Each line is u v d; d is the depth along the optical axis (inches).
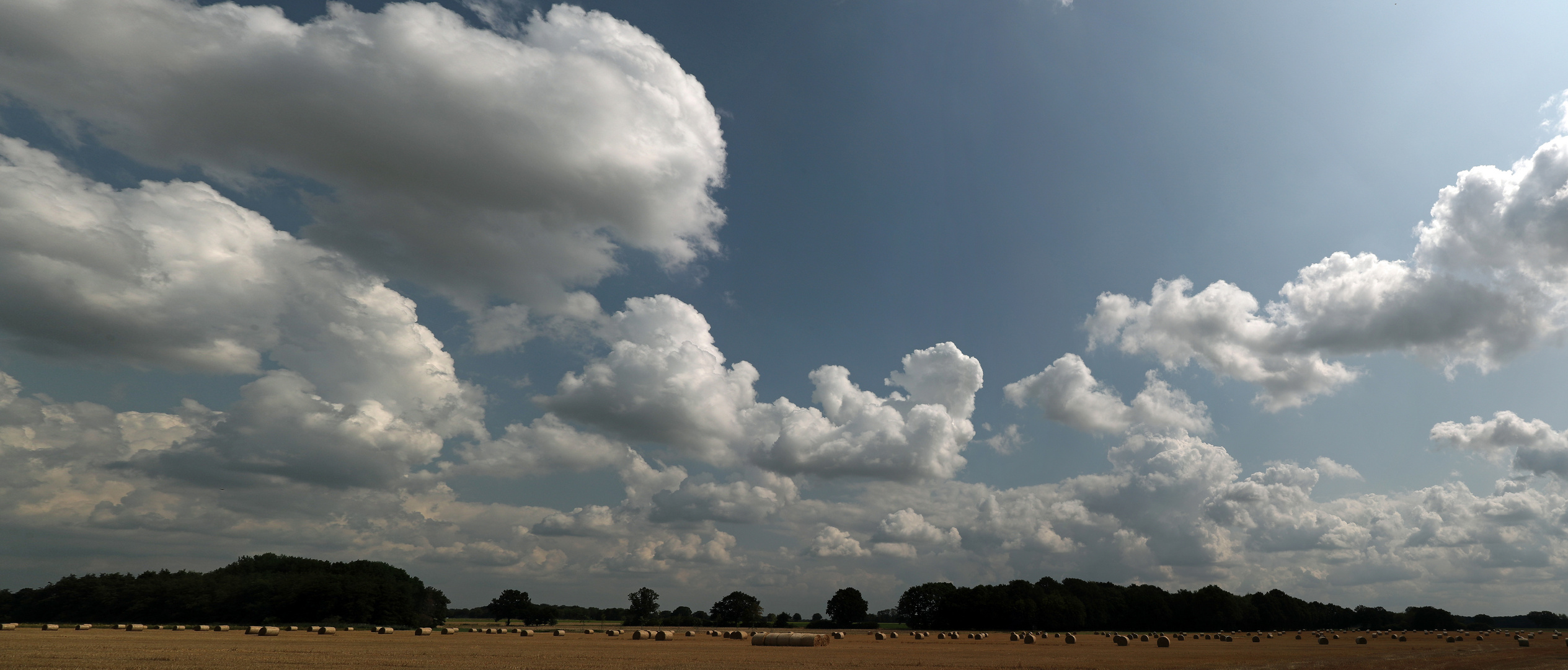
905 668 2065.7
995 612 7204.7
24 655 2075.5
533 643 3255.4
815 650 3061.0
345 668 1801.2
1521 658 2433.6
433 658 2191.2
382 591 6048.2
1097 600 7824.8
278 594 5974.4
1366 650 3213.6
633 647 3011.8
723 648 3122.5
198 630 4338.1
